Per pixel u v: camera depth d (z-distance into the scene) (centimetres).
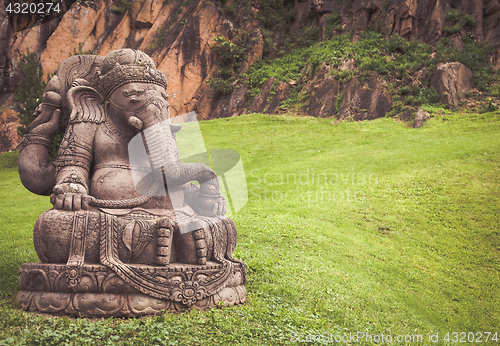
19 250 720
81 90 491
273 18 4000
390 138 2209
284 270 673
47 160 483
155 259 430
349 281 689
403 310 623
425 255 931
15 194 1511
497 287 794
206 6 3756
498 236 1034
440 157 1659
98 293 392
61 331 339
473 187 1343
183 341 353
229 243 500
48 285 387
